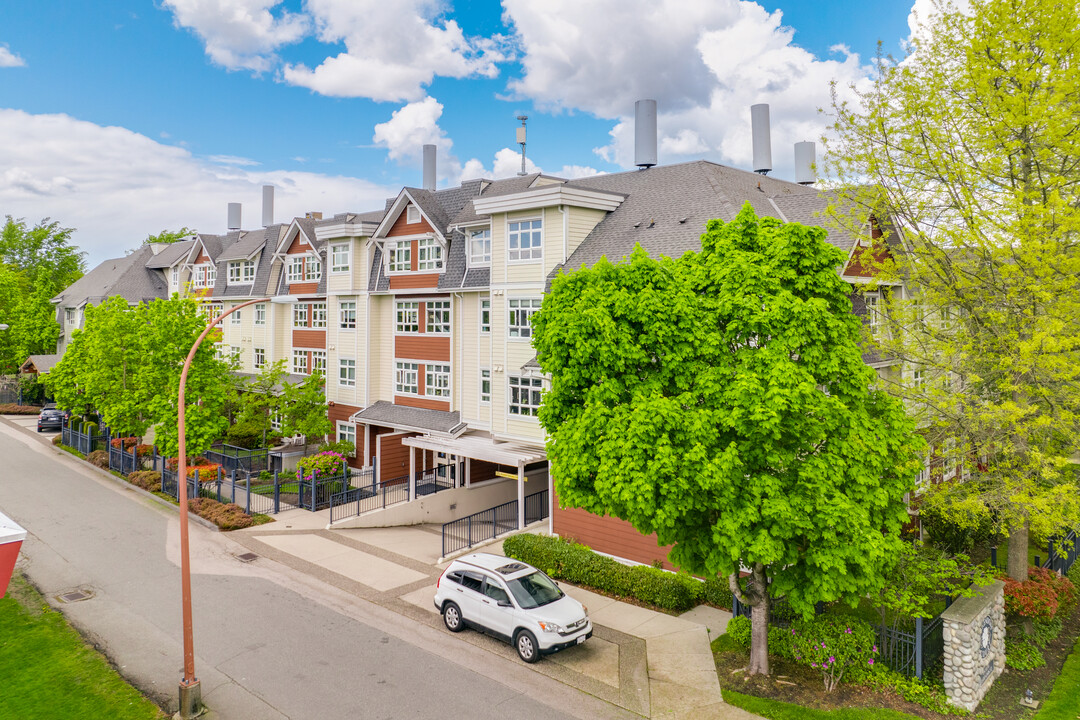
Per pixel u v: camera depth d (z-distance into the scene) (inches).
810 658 543.5
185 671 511.2
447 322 1243.2
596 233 1007.6
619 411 517.0
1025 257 574.2
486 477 1289.4
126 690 541.0
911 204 685.3
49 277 3272.6
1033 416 631.8
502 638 623.2
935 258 668.1
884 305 726.5
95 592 752.3
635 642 637.9
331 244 1480.1
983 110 633.6
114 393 1347.2
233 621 681.0
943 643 529.7
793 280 533.3
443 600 676.1
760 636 565.3
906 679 539.8
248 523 1031.6
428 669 582.2
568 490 565.3
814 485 476.1
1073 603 728.3
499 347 1075.9
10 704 517.0
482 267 1136.2
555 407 579.2
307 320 1610.5
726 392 494.9
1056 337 576.1
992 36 618.5
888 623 631.8
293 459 1423.5
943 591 585.9
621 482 490.0
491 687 551.8
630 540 846.5
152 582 786.8
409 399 1326.3
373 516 1054.4
